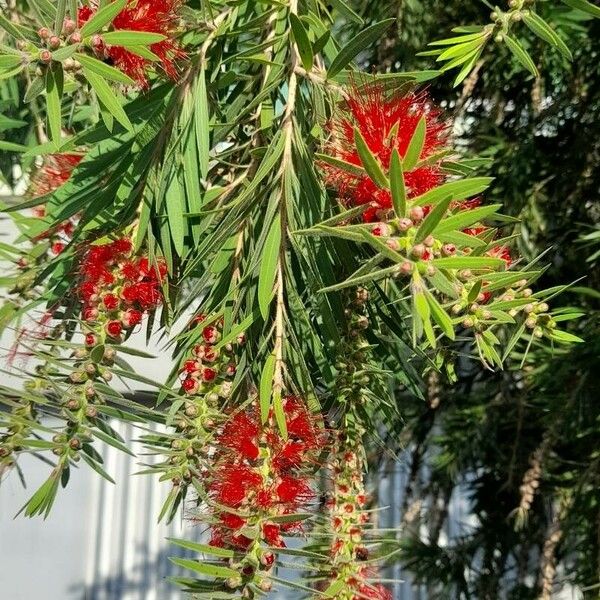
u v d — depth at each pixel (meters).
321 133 0.55
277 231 0.53
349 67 0.56
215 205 0.59
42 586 1.97
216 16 0.59
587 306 1.10
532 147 1.13
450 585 1.45
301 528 0.50
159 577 2.02
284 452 0.49
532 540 1.40
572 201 1.14
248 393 0.54
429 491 1.50
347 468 0.54
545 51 1.00
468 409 1.33
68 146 0.54
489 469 1.47
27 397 0.48
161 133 0.56
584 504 1.11
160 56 0.50
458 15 1.03
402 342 0.61
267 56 0.59
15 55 0.42
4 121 0.75
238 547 0.47
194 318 0.55
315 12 0.57
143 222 0.53
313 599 0.50
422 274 0.40
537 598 1.27
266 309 0.50
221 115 0.63
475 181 0.41
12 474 1.78
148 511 2.04
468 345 1.24
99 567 2.01
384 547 1.09
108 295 0.50
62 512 2.01
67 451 0.48
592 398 1.05
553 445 1.16
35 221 0.58
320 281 0.54
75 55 0.42
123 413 0.49
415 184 0.46
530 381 1.14
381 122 0.48
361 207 0.44
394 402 0.63
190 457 0.50
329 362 0.58
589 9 0.49
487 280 0.46
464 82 1.06
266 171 0.53
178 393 0.53
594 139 1.10
